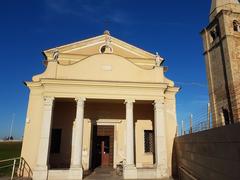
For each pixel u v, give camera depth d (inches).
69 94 649.0
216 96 1165.1
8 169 731.4
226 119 1064.8
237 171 264.8
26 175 622.2
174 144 700.7
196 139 449.4
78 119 631.2
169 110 730.2
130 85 673.6
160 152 639.8
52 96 641.0
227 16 1150.3
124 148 698.2
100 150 767.7
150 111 781.9
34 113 671.8
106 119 765.3
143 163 735.7
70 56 784.9
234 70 1068.5
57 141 727.1
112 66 699.4
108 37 825.5
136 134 756.6
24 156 636.1
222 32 1148.5
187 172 523.2
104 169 722.2
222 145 310.3
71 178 580.1
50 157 709.3
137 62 817.5
